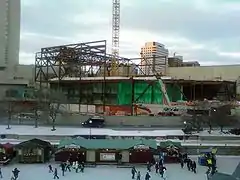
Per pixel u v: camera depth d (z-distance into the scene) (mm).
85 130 97812
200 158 72312
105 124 108375
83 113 120562
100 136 89312
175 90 140625
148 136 90438
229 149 82438
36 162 71250
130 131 97938
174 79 138000
